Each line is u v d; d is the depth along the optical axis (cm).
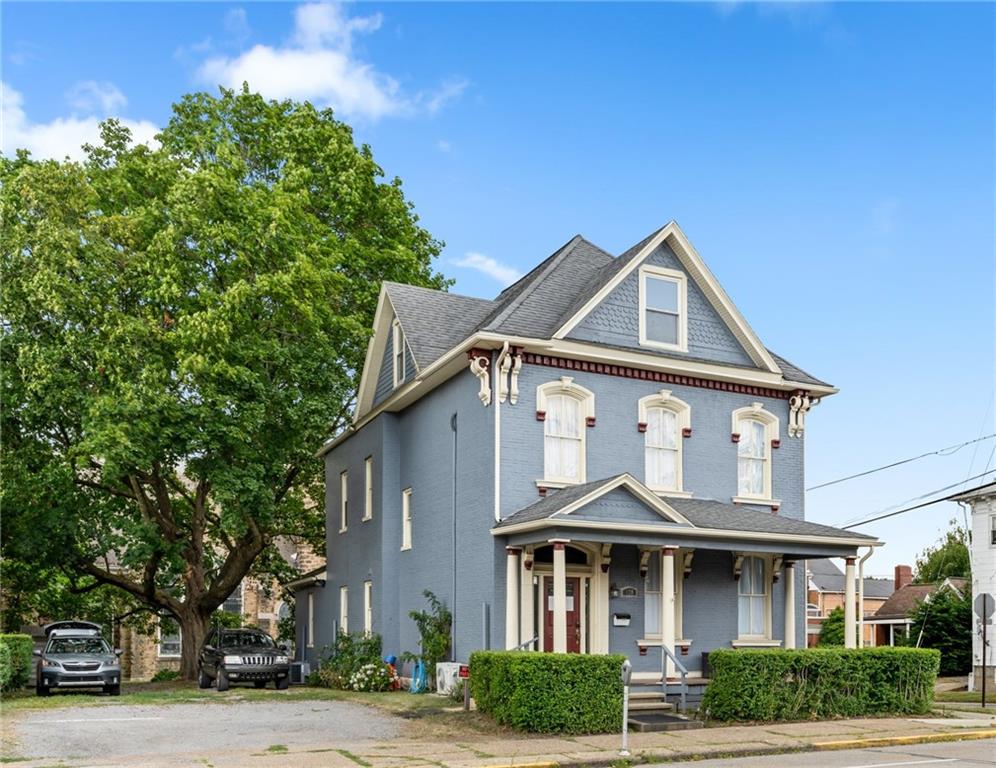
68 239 2694
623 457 2434
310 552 4769
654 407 2516
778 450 2659
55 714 2031
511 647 2162
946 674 4462
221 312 2680
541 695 1766
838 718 2056
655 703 2061
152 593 3378
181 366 2606
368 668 2603
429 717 1958
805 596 2623
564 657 1795
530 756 1522
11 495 2889
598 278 2550
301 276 2819
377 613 2812
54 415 2819
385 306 2880
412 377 2720
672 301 2569
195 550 3356
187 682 3153
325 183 3428
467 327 2778
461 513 2422
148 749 1596
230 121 3531
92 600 3997
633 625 2367
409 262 3472
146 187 3108
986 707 2469
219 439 2767
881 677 2139
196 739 1702
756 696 1975
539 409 2342
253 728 1834
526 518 2147
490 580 2255
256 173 3503
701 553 2488
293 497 3750
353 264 3325
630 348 2445
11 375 2800
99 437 2502
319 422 2945
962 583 5038
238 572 3478
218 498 2831
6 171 3109
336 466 3344
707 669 2422
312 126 3494
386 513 2812
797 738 1755
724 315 2605
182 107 3500
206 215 2844
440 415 2592
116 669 2586
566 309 2488
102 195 3058
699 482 2527
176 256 2761
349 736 1741
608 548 2333
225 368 2669
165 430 2648
